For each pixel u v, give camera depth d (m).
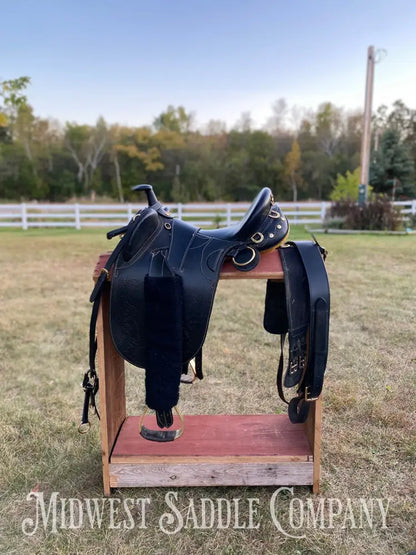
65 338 2.96
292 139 41.00
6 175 36.44
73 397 2.10
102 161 39.75
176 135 39.91
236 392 2.11
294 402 1.34
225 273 1.22
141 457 1.40
